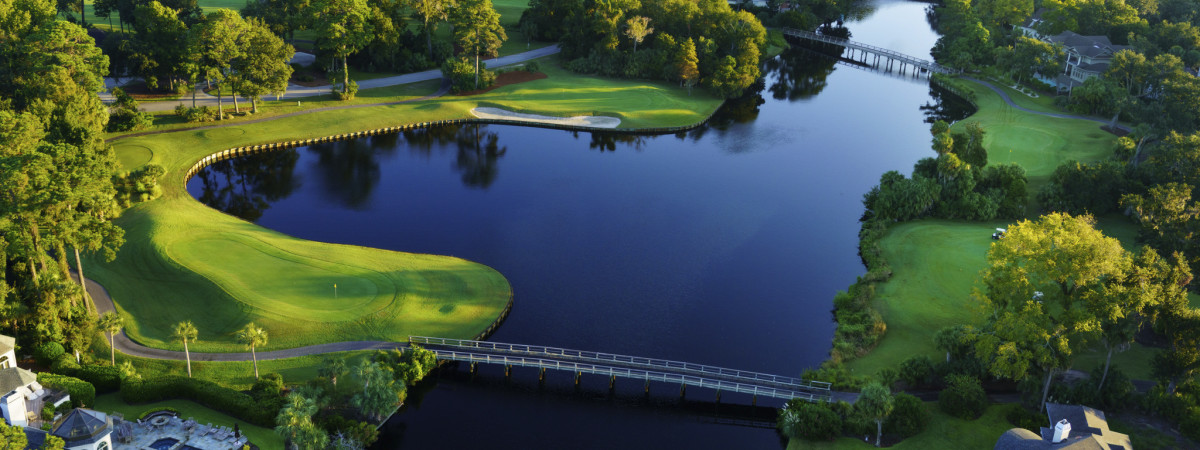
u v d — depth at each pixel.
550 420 91.44
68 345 92.25
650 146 182.50
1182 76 168.25
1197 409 81.88
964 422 85.62
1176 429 83.62
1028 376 87.06
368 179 158.75
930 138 190.25
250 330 87.25
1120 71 197.00
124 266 111.75
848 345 100.38
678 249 132.62
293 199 147.25
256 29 176.00
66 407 81.25
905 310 109.88
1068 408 79.81
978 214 138.25
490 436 88.31
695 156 176.75
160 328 99.31
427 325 103.06
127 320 100.06
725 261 129.12
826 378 93.56
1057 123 189.00
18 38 152.50
